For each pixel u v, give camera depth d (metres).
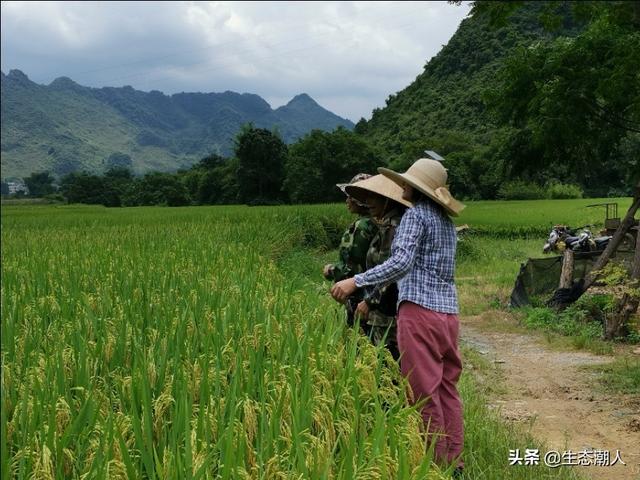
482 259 20.44
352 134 76.94
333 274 5.16
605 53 11.45
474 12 7.10
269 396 3.42
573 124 11.80
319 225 21.50
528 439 5.30
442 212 4.45
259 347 4.07
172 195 102.50
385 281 4.19
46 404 3.26
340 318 5.08
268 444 2.91
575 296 11.46
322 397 3.30
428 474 2.85
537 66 12.55
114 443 2.89
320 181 75.31
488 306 13.16
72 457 2.83
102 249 11.83
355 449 2.95
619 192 53.78
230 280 7.10
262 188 87.56
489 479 4.41
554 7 7.57
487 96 13.62
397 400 3.68
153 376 3.67
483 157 63.47
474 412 5.51
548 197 57.22
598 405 6.84
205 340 4.30
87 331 4.80
